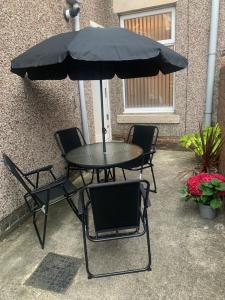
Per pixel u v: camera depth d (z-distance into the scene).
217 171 3.33
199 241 2.17
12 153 2.52
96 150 2.91
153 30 4.68
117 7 4.64
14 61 2.07
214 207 2.32
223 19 3.99
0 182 2.35
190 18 4.18
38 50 2.02
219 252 2.03
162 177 3.61
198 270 1.85
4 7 2.34
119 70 3.04
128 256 2.04
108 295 1.69
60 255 2.10
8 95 2.45
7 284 1.82
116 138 5.40
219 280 1.75
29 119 2.77
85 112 4.04
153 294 1.67
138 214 1.80
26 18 2.65
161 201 2.91
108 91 5.15
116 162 2.41
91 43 1.82
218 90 4.09
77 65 2.84
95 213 1.71
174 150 4.85
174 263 1.94
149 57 1.79
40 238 2.23
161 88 4.93
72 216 2.71
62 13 3.34
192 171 3.54
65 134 3.31
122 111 5.26
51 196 2.34
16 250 2.18
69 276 1.87
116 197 1.68
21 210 2.62
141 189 1.88
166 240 2.21
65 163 3.47
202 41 4.21
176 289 1.70
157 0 4.31
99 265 1.96
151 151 3.07
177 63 2.05
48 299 1.68
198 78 4.40
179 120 4.71
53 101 3.24
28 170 2.78
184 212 2.65
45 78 2.59
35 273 1.91
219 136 3.43
